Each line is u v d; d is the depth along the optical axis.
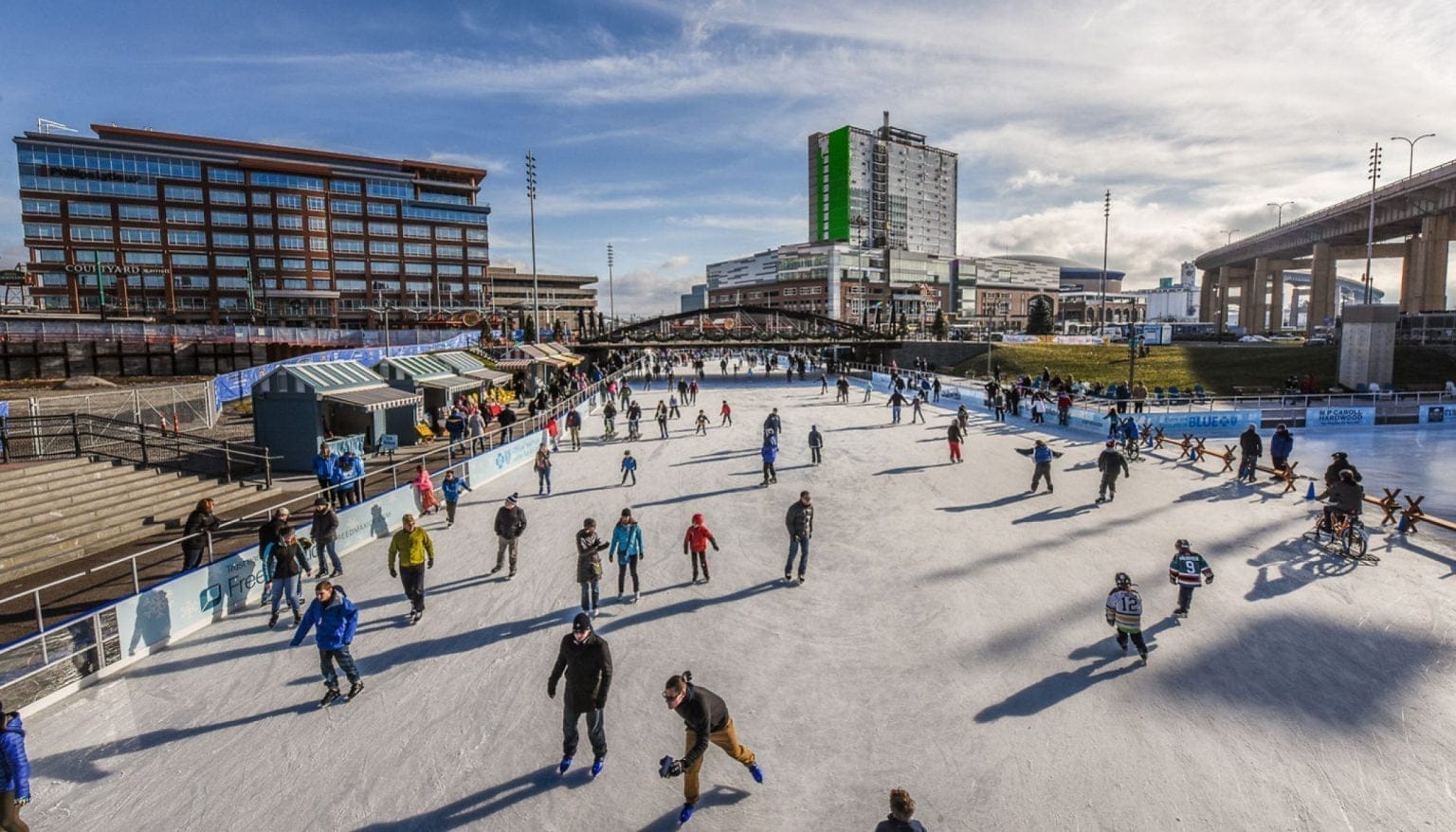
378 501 15.41
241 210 95.31
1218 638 10.14
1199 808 6.70
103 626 9.22
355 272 104.12
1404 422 35.88
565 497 19.02
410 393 24.56
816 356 84.00
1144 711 8.32
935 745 7.73
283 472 20.91
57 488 14.57
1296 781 7.07
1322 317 86.06
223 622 11.06
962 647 9.98
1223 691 8.73
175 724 8.19
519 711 8.48
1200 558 10.76
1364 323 46.69
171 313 80.56
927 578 12.73
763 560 13.81
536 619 11.06
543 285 154.50
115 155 88.44
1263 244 101.12
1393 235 82.19
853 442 27.98
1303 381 46.81
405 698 8.75
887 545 14.67
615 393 43.56
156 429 18.33
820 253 158.75
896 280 167.88
